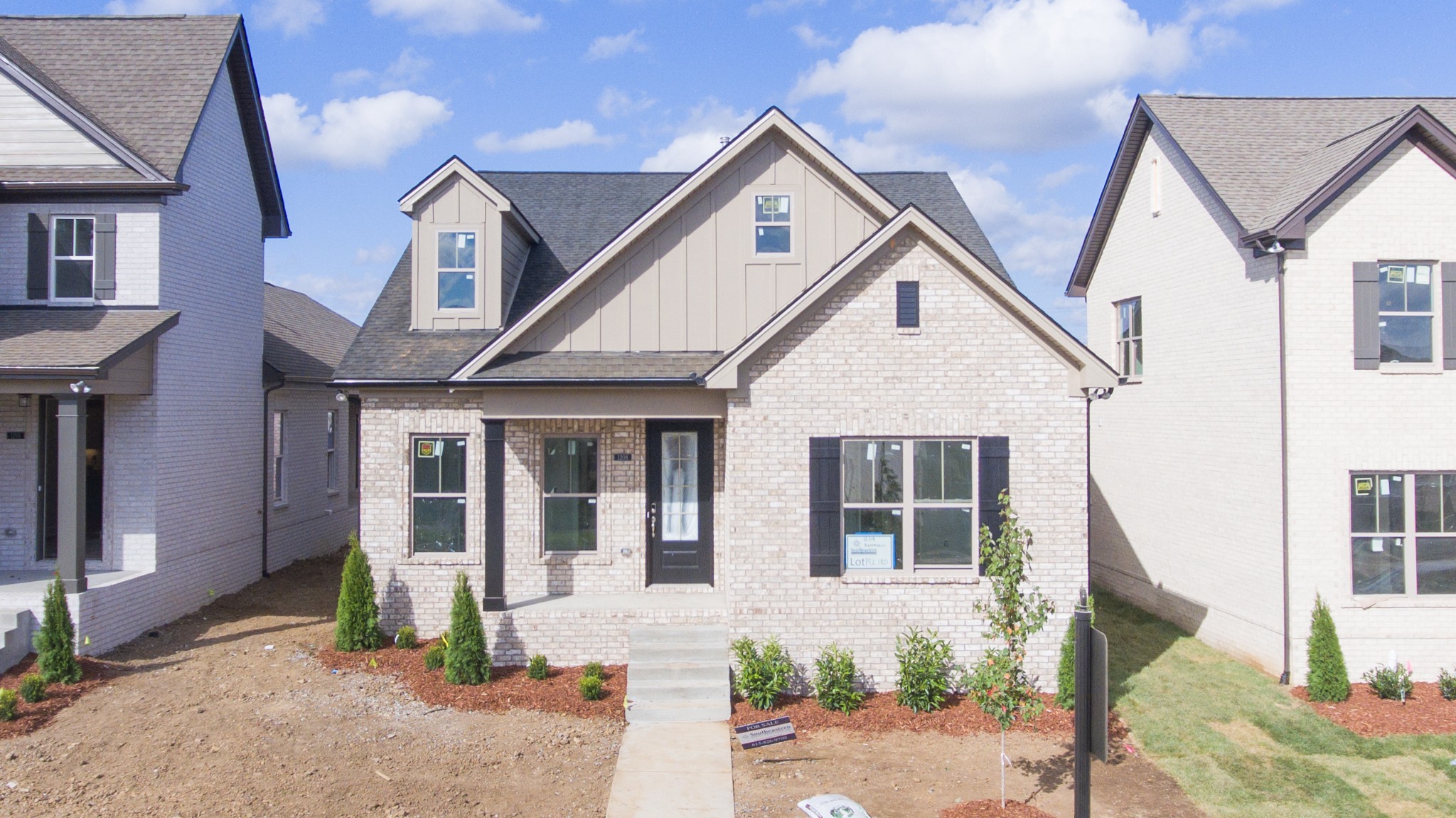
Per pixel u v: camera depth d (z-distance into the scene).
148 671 12.00
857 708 11.41
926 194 17.47
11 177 13.92
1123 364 17.58
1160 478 15.87
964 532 12.21
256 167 17.72
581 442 13.95
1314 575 12.35
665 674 11.63
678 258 13.70
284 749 9.68
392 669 12.30
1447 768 9.91
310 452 20.52
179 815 8.18
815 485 11.97
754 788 9.20
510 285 15.27
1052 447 12.05
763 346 12.00
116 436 14.02
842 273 11.84
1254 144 14.81
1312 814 8.97
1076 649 8.10
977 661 11.94
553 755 9.86
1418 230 12.50
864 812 8.13
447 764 9.52
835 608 11.97
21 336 13.03
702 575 13.93
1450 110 15.34
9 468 14.11
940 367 12.08
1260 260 12.96
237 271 16.98
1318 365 12.43
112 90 15.48
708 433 13.93
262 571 18.03
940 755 10.15
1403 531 12.48
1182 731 10.87
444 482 13.73
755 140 13.71
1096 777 9.67
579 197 18.08
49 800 8.36
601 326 13.63
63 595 11.47
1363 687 12.16
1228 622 13.75
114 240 14.13
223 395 16.38
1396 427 12.45
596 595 13.59
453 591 12.41
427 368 13.51
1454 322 12.54
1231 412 13.74
